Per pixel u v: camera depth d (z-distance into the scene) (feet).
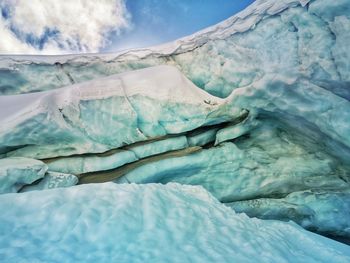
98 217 9.52
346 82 14.21
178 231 9.91
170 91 19.01
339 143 14.93
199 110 18.76
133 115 18.33
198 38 22.04
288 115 16.92
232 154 18.54
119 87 19.04
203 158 18.29
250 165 18.72
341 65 14.32
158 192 12.55
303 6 15.75
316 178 17.51
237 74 19.58
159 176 18.29
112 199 10.88
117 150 18.13
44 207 9.50
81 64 23.54
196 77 22.20
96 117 17.70
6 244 7.76
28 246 7.86
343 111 14.24
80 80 23.34
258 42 18.21
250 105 18.22
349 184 16.53
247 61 18.90
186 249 8.89
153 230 9.42
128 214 9.96
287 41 16.78
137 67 23.85
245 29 18.88
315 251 11.64
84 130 17.20
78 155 17.24
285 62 16.62
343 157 15.61
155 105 18.56
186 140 19.25
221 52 20.42
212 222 11.40
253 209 18.43
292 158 18.21
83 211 9.66
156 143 18.72
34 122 15.65
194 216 11.44
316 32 15.47
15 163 14.28
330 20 14.75
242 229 11.60
